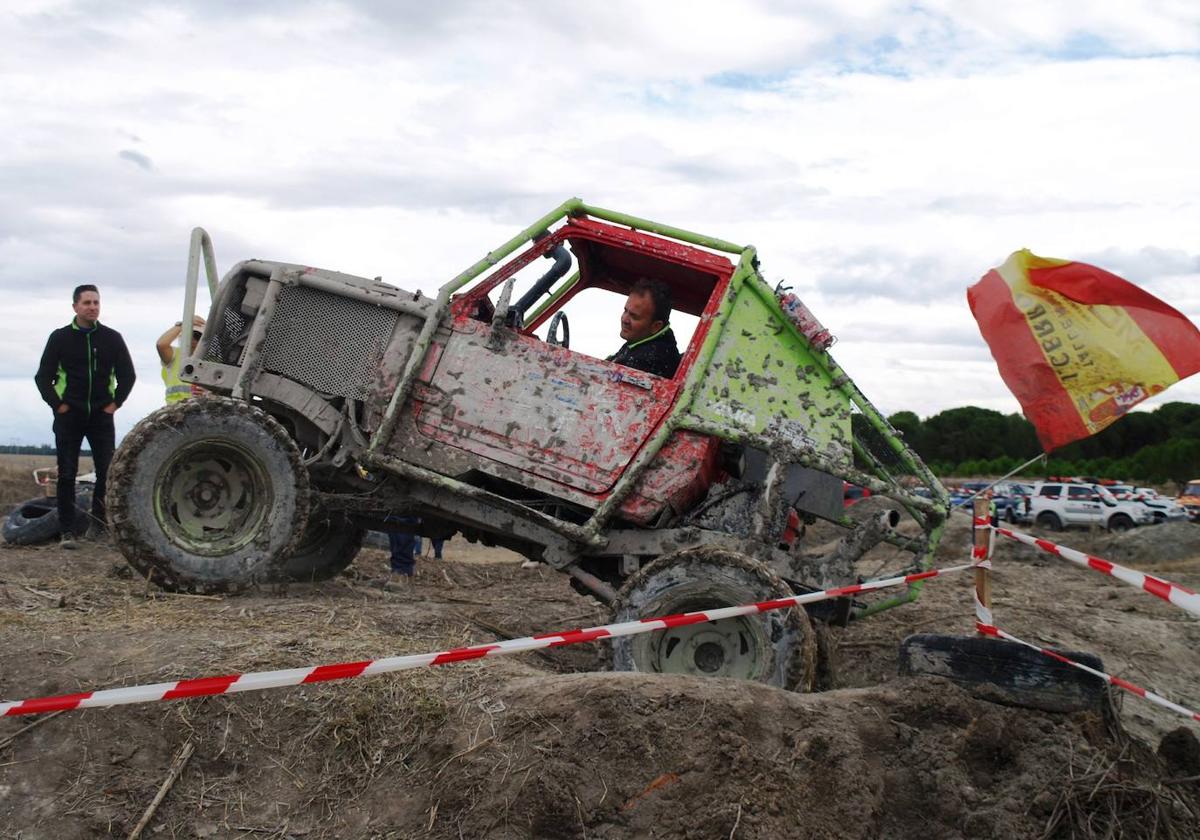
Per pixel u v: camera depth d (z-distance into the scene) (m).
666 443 6.26
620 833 4.25
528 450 6.35
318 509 7.05
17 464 20.81
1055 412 6.13
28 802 4.23
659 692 4.73
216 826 4.27
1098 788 4.52
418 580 9.95
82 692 4.64
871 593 9.32
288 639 5.32
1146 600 10.02
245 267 6.75
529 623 7.73
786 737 4.67
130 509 6.09
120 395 8.96
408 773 4.52
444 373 6.47
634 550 6.31
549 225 6.56
